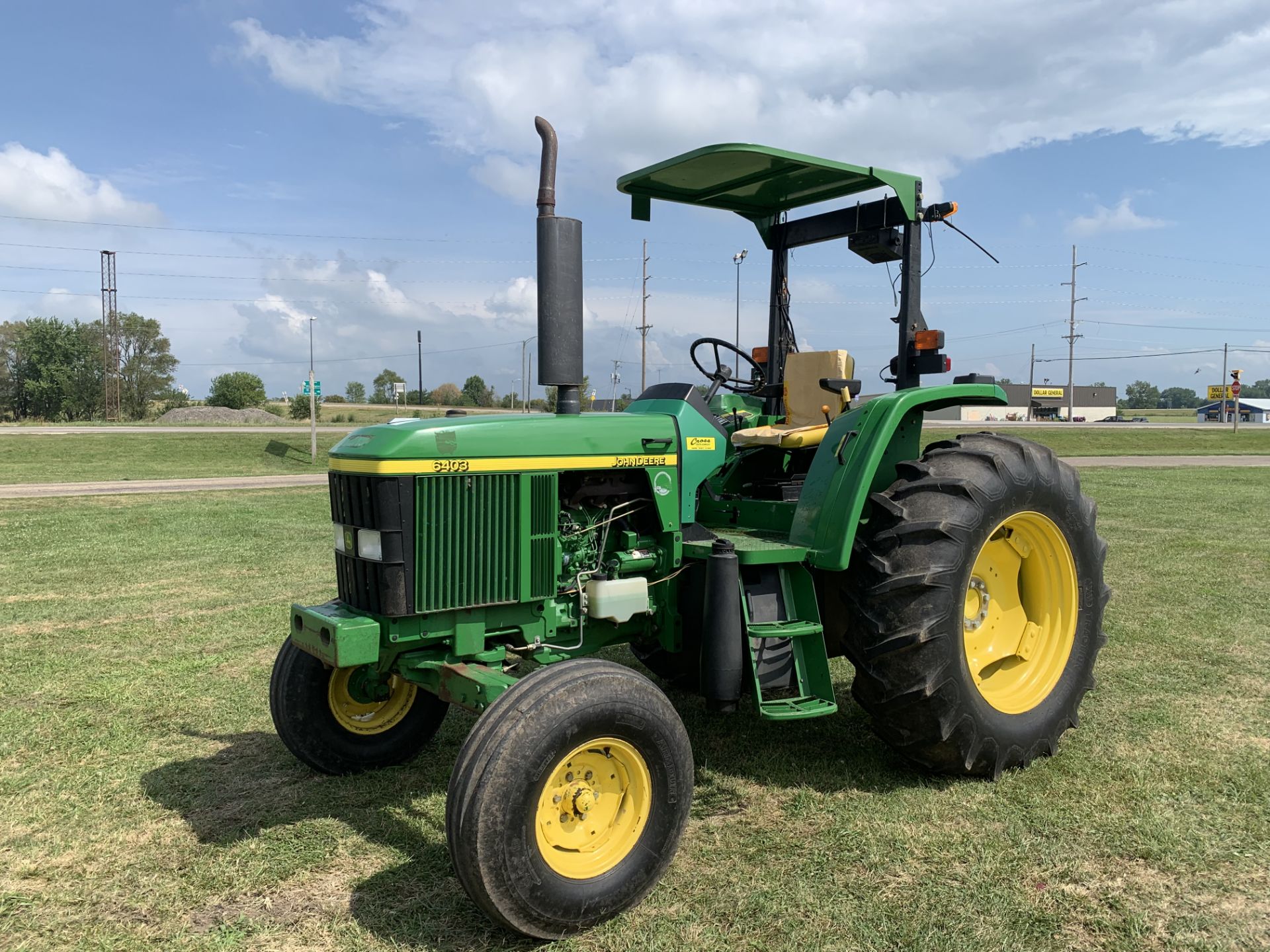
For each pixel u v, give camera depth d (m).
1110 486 15.39
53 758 3.96
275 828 3.30
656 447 3.57
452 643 3.20
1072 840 3.10
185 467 21.77
